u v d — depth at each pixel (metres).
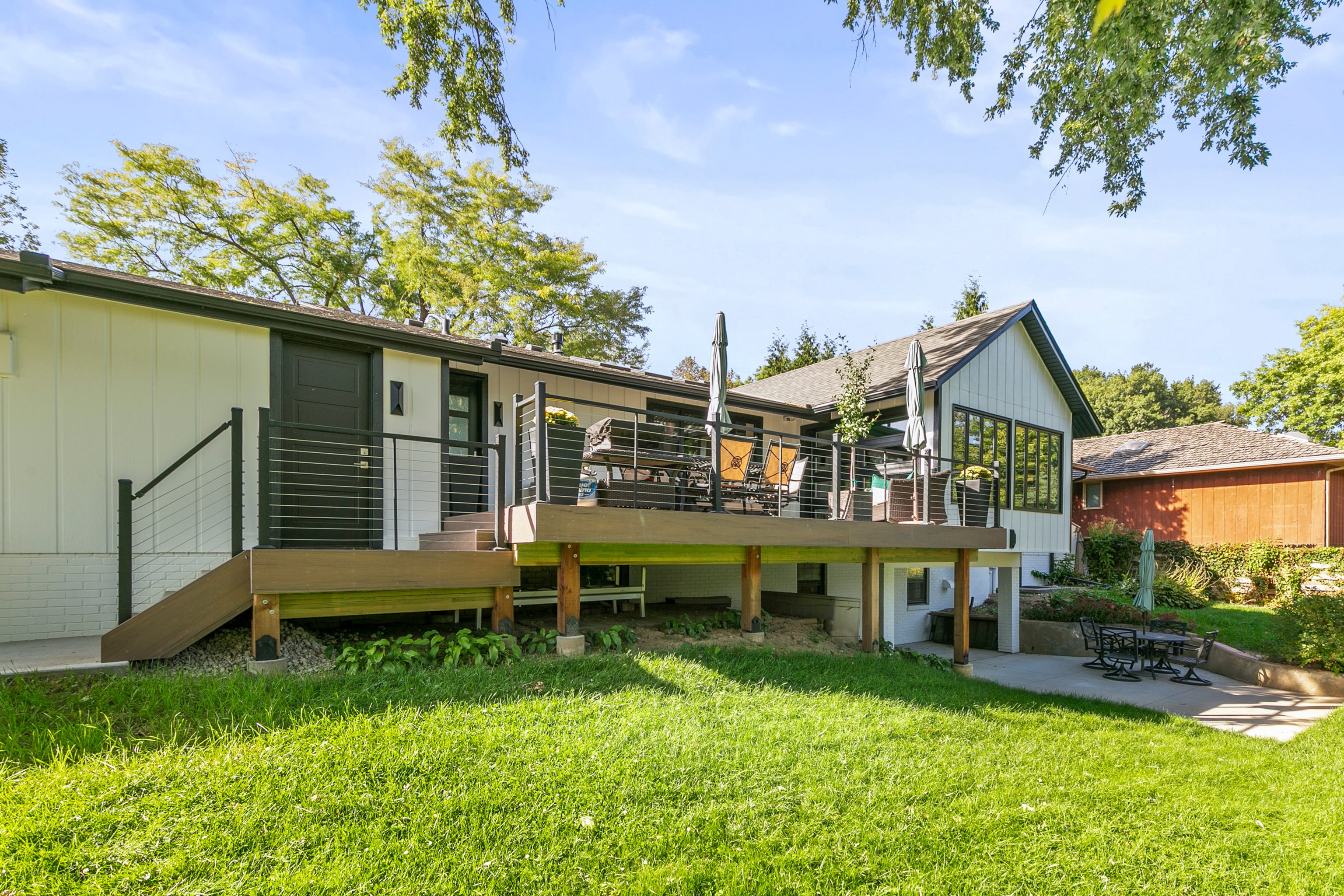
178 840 3.09
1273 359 28.58
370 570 5.45
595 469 8.76
